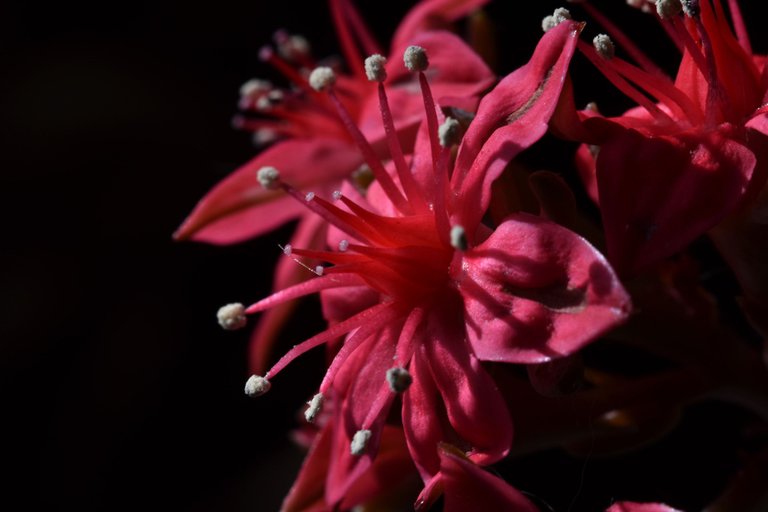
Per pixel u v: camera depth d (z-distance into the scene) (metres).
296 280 0.09
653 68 0.07
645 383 0.08
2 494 0.12
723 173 0.07
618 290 0.07
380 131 0.08
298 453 0.12
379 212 0.08
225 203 0.09
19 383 0.12
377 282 0.07
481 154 0.07
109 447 0.12
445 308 0.07
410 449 0.07
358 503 0.08
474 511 0.07
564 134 0.07
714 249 0.09
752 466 0.08
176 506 0.12
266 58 0.09
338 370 0.07
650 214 0.07
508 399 0.07
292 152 0.09
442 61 0.08
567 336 0.07
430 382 0.07
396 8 0.11
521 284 0.07
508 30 0.09
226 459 0.12
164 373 0.12
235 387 0.12
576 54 0.09
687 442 0.09
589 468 0.09
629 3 0.08
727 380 0.08
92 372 0.12
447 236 0.07
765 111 0.07
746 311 0.07
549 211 0.07
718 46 0.07
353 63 0.09
